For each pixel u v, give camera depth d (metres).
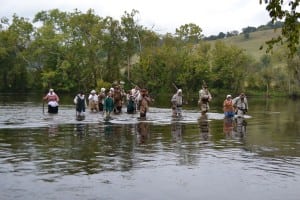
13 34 97.50
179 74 91.81
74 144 19.39
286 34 8.80
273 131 25.00
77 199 11.11
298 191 12.00
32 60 96.12
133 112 37.41
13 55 99.31
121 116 34.31
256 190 12.09
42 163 15.17
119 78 89.50
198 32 96.38
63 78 89.25
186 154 17.14
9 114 35.38
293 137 22.36
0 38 97.38
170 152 17.55
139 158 16.20
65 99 65.62
